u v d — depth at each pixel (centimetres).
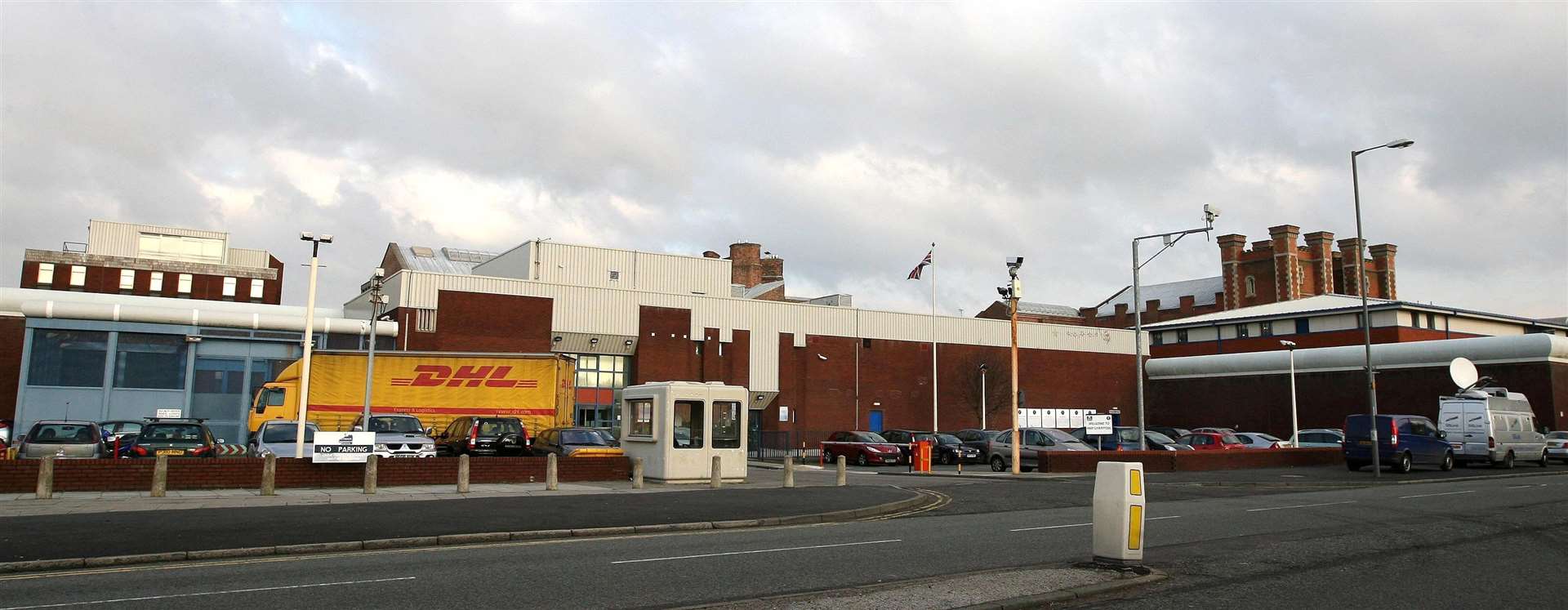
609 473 2752
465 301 4988
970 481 3022
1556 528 1590
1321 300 7219
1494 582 1063
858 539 1473
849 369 6153
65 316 4222
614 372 5469
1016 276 3412
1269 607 918
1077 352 7038
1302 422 6022
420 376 3325
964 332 6619
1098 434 3703
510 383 3391
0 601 950
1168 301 11062
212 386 4462
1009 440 3762
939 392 6475
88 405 4222
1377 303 6347
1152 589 1009
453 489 2356
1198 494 2427
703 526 1666
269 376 4575
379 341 4853
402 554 1311
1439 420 3828
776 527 1722
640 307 5488
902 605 885
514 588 1018
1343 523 1670
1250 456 3694
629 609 904
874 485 2712
